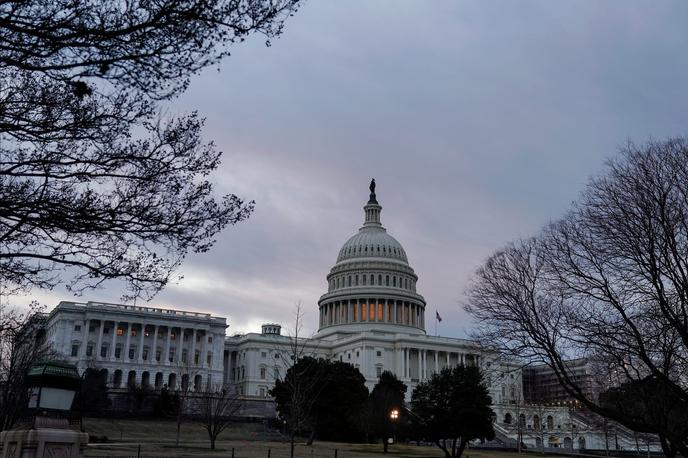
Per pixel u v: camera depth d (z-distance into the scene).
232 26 12.97
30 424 19.19
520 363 42.78
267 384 178.50
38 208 13.80
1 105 13.50
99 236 14.80
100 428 95.00
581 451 106.62
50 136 14.06
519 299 32.38
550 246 38.22
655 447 110.56
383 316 192.38
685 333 26.53
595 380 44.31
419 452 84.44
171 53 12.86
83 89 12.77
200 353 162.25
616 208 29.38
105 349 152.75
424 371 173.62
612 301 28.95
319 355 185.62
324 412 100.56
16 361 53.38
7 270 15.19
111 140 14.42
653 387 29.95
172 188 14.83
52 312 152.38
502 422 141.12
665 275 27.89
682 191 27.31
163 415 111.00
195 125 16.33
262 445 81.19
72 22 12.37
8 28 11.95
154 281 15.44
